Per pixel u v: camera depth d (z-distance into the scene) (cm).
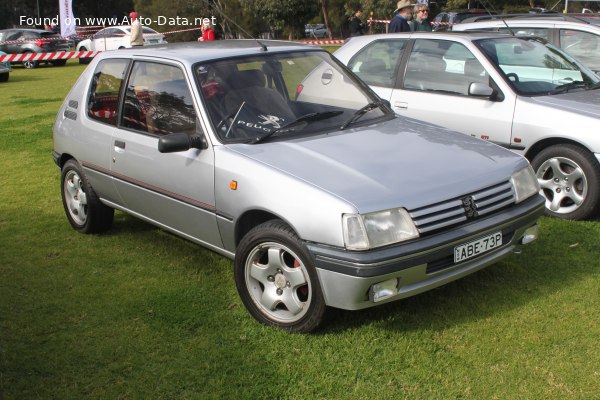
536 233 417
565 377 329
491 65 601
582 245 501
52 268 503
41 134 1070
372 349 363
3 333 400
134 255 526
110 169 508
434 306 411
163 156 448
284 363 354
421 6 987
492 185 383
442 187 363
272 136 421
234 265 402
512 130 575
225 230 412
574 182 553
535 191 414
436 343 367
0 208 669
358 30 1867
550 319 387
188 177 429
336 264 341
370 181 360
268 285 390
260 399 324
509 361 345
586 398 312
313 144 410
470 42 623
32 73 2372
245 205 387
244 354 365
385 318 397
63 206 630
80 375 352
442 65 641
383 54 698
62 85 1883
